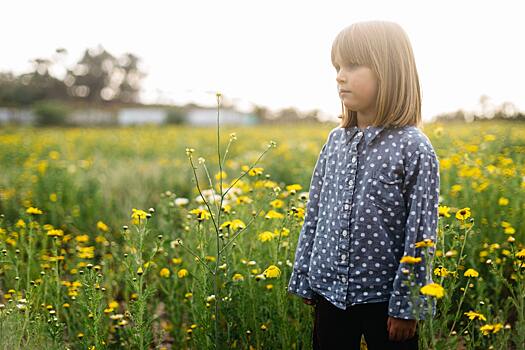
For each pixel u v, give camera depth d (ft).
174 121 129.08
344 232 6.35
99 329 8.29
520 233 11.50
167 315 11.18
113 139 52.11
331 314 6.59
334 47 6.63
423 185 6.01
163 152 40.45
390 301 5.97
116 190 20.22
